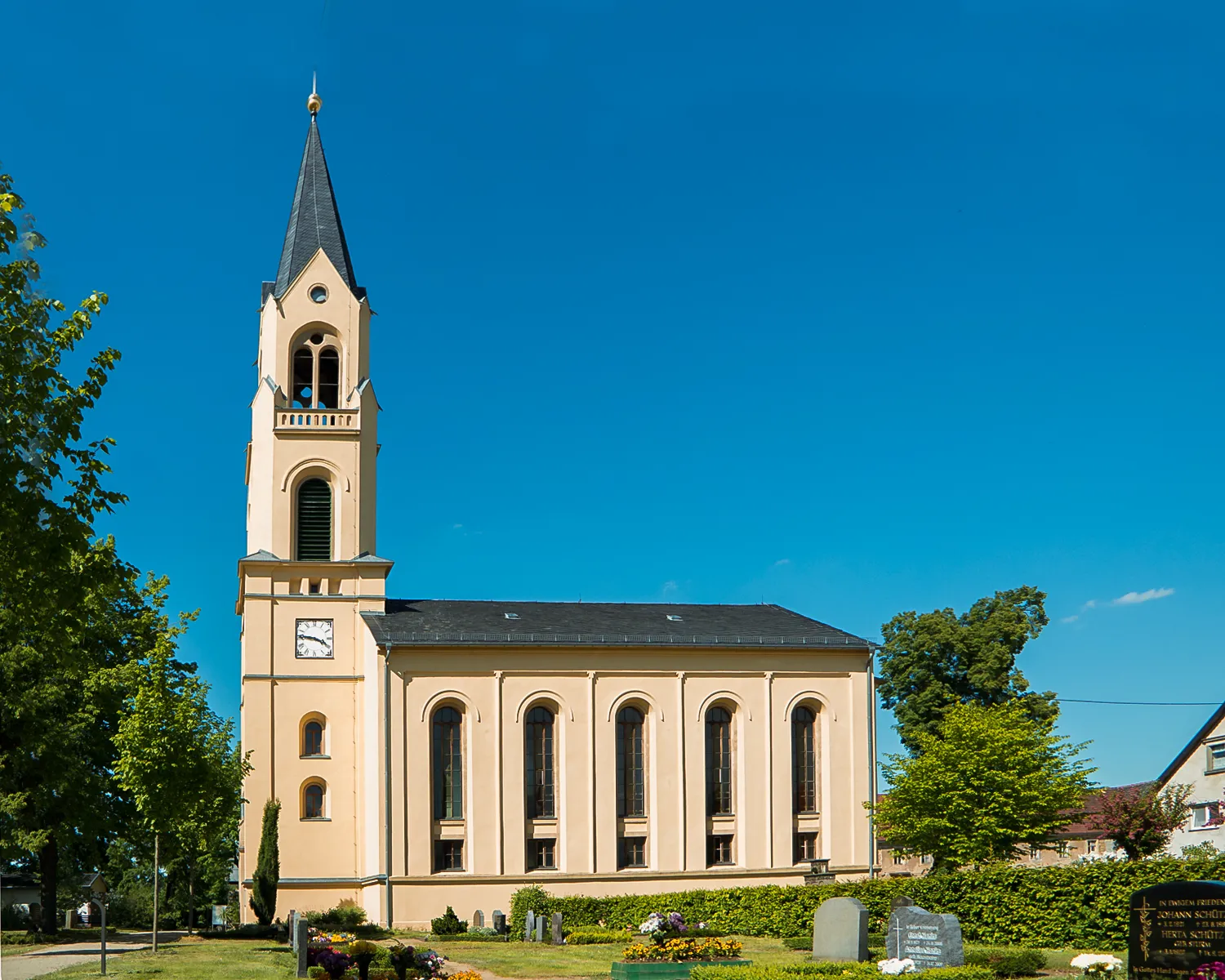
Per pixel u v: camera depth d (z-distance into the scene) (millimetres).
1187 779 78562
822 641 77750
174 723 49219
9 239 27469
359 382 77250
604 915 63969
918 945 37656
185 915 106750
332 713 73688
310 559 75438
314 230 78625
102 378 28469
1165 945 29406
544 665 73625
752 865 74625
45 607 28562
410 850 69812
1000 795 67688
